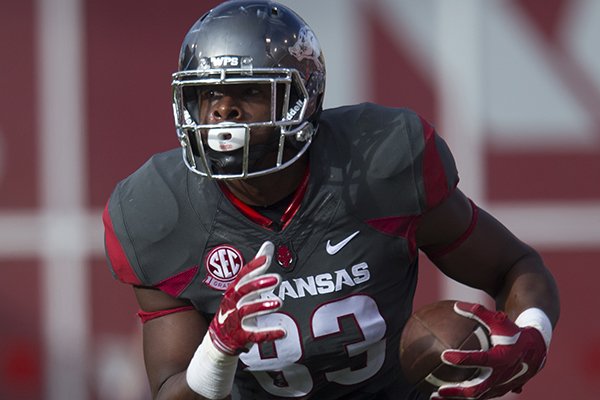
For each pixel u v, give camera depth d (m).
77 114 18.34
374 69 18.31
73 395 18.44
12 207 18.39
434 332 7.91
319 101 8.52
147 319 8.71
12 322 18.44
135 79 18.33
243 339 7.41
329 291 8.36
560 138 18.42
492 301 18.19
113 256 8.65
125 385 17.38
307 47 8.36
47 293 18.47
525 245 9.34
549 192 18.47
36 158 18.38
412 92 18.36
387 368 8.95
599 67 18.33
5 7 18.25
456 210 8.79
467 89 18.36
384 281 8.52
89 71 18.33
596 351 18.50
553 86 18.39
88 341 18.45
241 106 8.08
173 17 18.27
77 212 18.41
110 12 18.28
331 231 8.36
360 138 8.53
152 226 8.46
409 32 18.31
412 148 8.48
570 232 18.50
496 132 18.42
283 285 8.34
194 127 8.06
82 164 18.38
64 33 18.28
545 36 18.38
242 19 8.22
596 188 18.45
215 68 8.09
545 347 8.41
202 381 7.77
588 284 18.53
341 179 8.38
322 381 8.76
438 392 7.89
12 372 18.48
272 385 8.77
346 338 8.45
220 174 8.18
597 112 18.36
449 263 9.10
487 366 7.75
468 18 18.31
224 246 8.38
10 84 18.28
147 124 18.38
